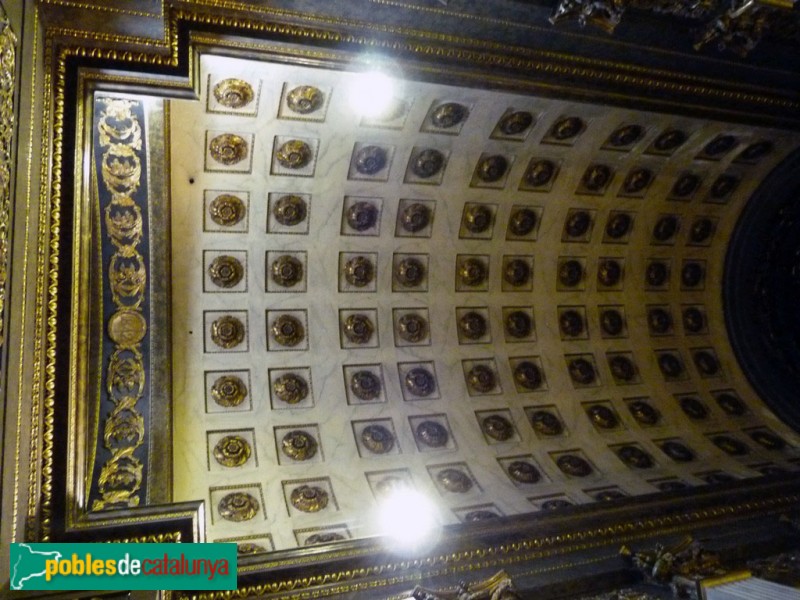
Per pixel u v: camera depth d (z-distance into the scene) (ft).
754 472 35.27
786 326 43.19
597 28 24.35
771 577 24.11
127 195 27.48
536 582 24.70
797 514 31.40
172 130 27.27
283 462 30.50
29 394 18.72
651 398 39.73
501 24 23.63
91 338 26.16
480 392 36.24
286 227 31.63
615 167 35.19
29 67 18.19
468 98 27.89
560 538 27.12
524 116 29.86
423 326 35.86
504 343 37.60
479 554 25.53
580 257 38.86
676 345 42.11
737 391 42.04
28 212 18.17
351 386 33.78
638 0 23.06
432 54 23.72
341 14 22.06
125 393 26.55
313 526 27.86
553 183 34.99
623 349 40.45
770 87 29.60
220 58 23.80
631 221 38.83
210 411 30.55
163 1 20.15
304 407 32.48
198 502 22.89
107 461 24.95
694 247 41.83
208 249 30.68
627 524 28.58
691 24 25.31
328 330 33.76
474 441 34.50
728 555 27.17
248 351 32.04
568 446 35.88
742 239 41.65
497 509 30.50
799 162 37.14
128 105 26.25
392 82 26.11
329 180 30.91
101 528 21.03
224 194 29.78
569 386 38.22
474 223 35.14
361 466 31.68
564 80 25.95
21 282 17.58
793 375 42.34
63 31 20.11
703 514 30.14
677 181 37.47
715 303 43.19
